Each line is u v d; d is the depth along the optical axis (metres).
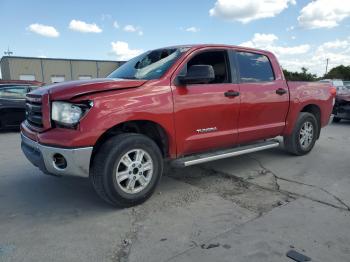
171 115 3.90
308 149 6.11
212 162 5.65
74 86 3.51
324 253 2.78
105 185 3.52
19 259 2.74
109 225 3.35
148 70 4.21
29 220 3.49
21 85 9.85
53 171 3.54
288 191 4.25
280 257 2.72
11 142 8.05
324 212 3.58
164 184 4.57
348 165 5.47
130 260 2.71
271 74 5.29
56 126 3.53
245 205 3.81
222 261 2.67
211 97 4.27
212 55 4.52
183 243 2.96
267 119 5.15
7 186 4.56
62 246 2.95
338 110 10.96
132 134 3.71
